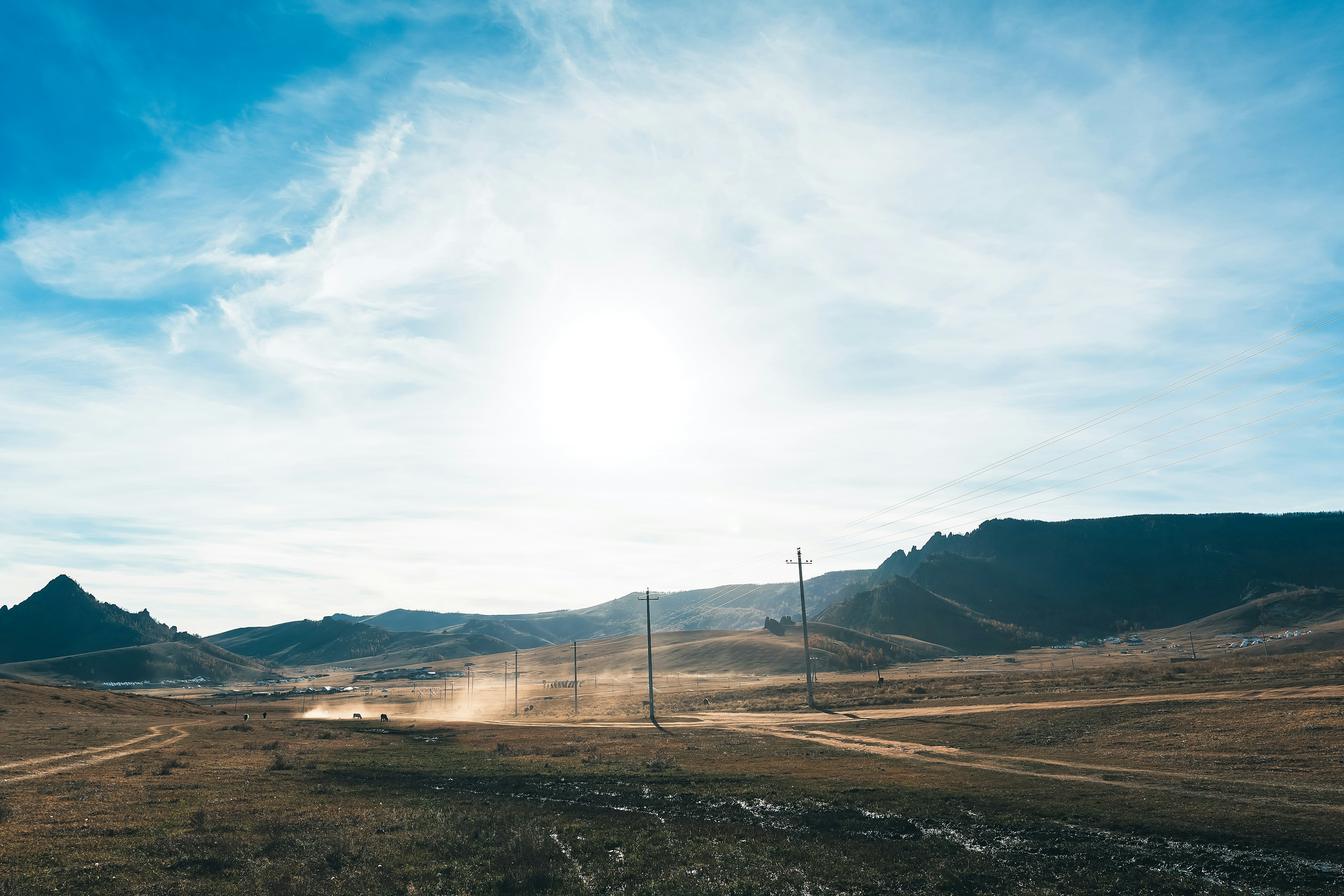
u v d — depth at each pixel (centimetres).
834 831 3428
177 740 7419
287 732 8700
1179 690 6762
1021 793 3753
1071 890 2602
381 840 3300
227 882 2661
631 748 6353
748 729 7550
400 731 9075
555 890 2733
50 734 7125
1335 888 2441
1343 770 3650
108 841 3120
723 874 2870
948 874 2795
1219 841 2881
